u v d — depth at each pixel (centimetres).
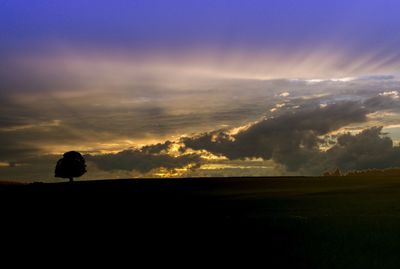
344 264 2309
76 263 2500
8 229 3731
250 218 3722
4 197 6788
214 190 7562
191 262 2436
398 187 6912
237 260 2439
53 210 5228
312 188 7369
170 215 4347
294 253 2530
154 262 2458
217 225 3441
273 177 9519
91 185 8300
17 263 2536
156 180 8912
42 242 3098
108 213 4769
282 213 4175
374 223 3288
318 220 3469
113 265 2442
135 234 3259
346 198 5534
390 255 2448
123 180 8875
